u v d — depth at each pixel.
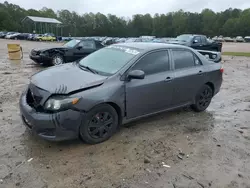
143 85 3.98
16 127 4.12
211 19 104.44
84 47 11.53
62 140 3.35
